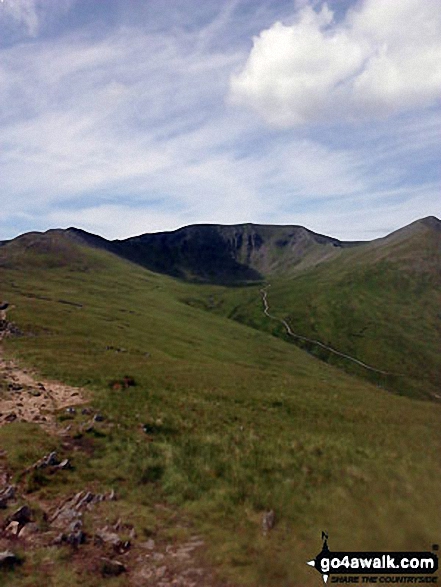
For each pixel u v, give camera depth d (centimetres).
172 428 2509
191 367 5325
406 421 3359
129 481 1770
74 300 14250
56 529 1403
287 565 1209
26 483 1672
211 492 1686
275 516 1484
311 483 1753
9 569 1166
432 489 1645
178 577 1188
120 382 3672
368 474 1836
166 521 1486
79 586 1121
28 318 8650
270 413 3172
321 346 19575
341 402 3953
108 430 2339
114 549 1312
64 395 3188
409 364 17838
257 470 1895
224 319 18912
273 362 11462
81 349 6019
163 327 11750
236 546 1315
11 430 2214
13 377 3797
